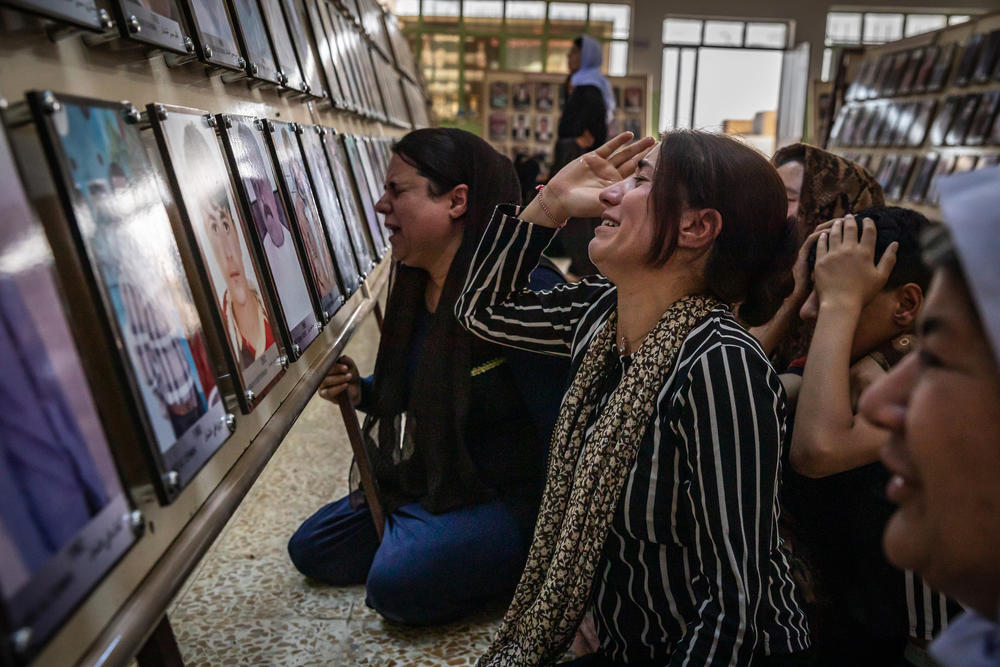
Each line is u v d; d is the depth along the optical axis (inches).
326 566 75.9
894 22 627.2
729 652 39.1
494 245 57.9
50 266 24.9
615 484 42.8
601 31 597.0
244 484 36.8
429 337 67.4
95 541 24.0
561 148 186.1
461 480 69.2
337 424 125.7
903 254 47.6
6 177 23.7
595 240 45.6
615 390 45.6
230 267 41.5
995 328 14.9
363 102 118.8
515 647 46.8
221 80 51.8
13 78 26.5
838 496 49.8
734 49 618.5
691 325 43.4
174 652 35.4
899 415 19.3
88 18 30.4
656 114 618.8
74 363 24.9
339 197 79.6
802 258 60.5
